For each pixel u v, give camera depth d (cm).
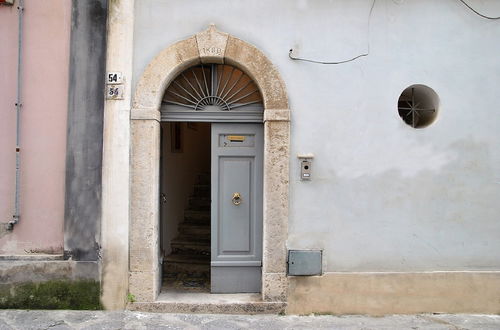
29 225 485
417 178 489
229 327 439
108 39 480
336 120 486
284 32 486
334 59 487
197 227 679
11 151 486
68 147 476
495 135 495
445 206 490
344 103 487
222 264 507
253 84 505
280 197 480
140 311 473
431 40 491
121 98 477
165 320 452
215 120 503
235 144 510
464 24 494
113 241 475
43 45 486
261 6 486
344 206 486
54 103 486
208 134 845
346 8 488
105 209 475
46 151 485
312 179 484
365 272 483
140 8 484
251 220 510
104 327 431
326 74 486
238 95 507
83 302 473
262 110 502
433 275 485
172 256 620
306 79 486
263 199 490
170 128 645
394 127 489
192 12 485
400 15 490
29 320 445
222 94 507
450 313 486
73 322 442
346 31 488
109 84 478
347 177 486
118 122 477
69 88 478
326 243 484
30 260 474
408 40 490
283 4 487
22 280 473
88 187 475
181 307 475
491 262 491
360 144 487
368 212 486
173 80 503
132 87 481
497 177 493
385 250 486
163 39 484
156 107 480
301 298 480
